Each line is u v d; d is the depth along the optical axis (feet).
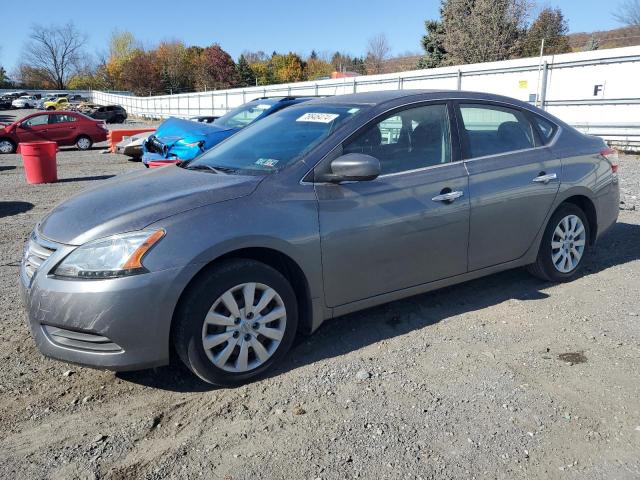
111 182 13.07
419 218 12.66
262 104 33.65
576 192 15.67
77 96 273.54
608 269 17.33
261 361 11.03
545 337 12.73
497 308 14.43
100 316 9.63
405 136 13.05
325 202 11.53
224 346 10.62
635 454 8.71
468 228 13.56
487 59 108.88
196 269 10.06
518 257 14.94
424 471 8.39
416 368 11.44
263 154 12.61
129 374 11.51
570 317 13.78
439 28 121.29
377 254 12.22
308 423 9.65
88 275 9.72
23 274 10.87
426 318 13.92
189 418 9.92
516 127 15.11
